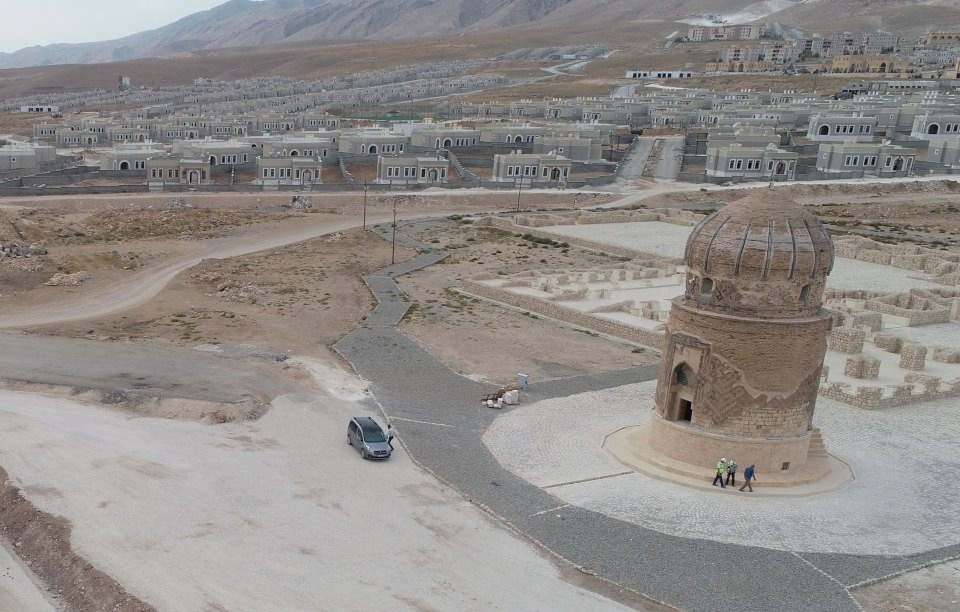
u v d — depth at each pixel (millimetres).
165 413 46125
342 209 129875
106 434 42688
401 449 42219
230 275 84938
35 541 32844
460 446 42656
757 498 37219
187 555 31391
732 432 38688
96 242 98938
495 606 28812
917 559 32719
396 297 77312
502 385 52906
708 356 38469
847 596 30016
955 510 36938
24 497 35531
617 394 51688
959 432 46469
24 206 115750
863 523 35469
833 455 42500
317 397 49500
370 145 166250
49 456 39594
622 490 37812
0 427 42844
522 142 179750
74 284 78938
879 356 60531
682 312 39438
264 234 108438
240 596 28859
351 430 42562
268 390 50344
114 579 29703
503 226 116562
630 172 168875
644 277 83250
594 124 194375
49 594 30109
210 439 42656
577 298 73688
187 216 115938
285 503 35812
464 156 175750
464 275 87812
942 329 68000
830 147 163250
